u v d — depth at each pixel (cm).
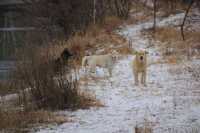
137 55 1633
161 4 2881
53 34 2781
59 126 1179
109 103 1409
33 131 1145
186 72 1766
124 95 1505
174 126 1123
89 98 1433
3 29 3738
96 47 2259
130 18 2819
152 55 2062
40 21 2906
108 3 2909
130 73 1828
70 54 2027
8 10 3891
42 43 2608
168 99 1410
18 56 2022
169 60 1942
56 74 1745
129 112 1288
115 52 2152
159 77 1734
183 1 2823
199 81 1638
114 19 2736
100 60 1820
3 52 3512
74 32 2619
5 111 1312
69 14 2772
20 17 3509
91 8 2803
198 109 1274
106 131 1111
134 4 3098
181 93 1484
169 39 2253
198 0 1070
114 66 1945
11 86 1834
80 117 1260
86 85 1659
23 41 2798
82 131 1121
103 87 1631
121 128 1130
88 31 2552
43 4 2902
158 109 1299
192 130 1045
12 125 1198
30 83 1472
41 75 1500
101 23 2677
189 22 2497
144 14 2892
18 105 1441
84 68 1911
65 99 1379
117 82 1702
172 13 2775
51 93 1395
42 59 1928
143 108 1324
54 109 1358
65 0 2794
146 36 2369
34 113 1291
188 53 2003
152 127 1123
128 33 2473
